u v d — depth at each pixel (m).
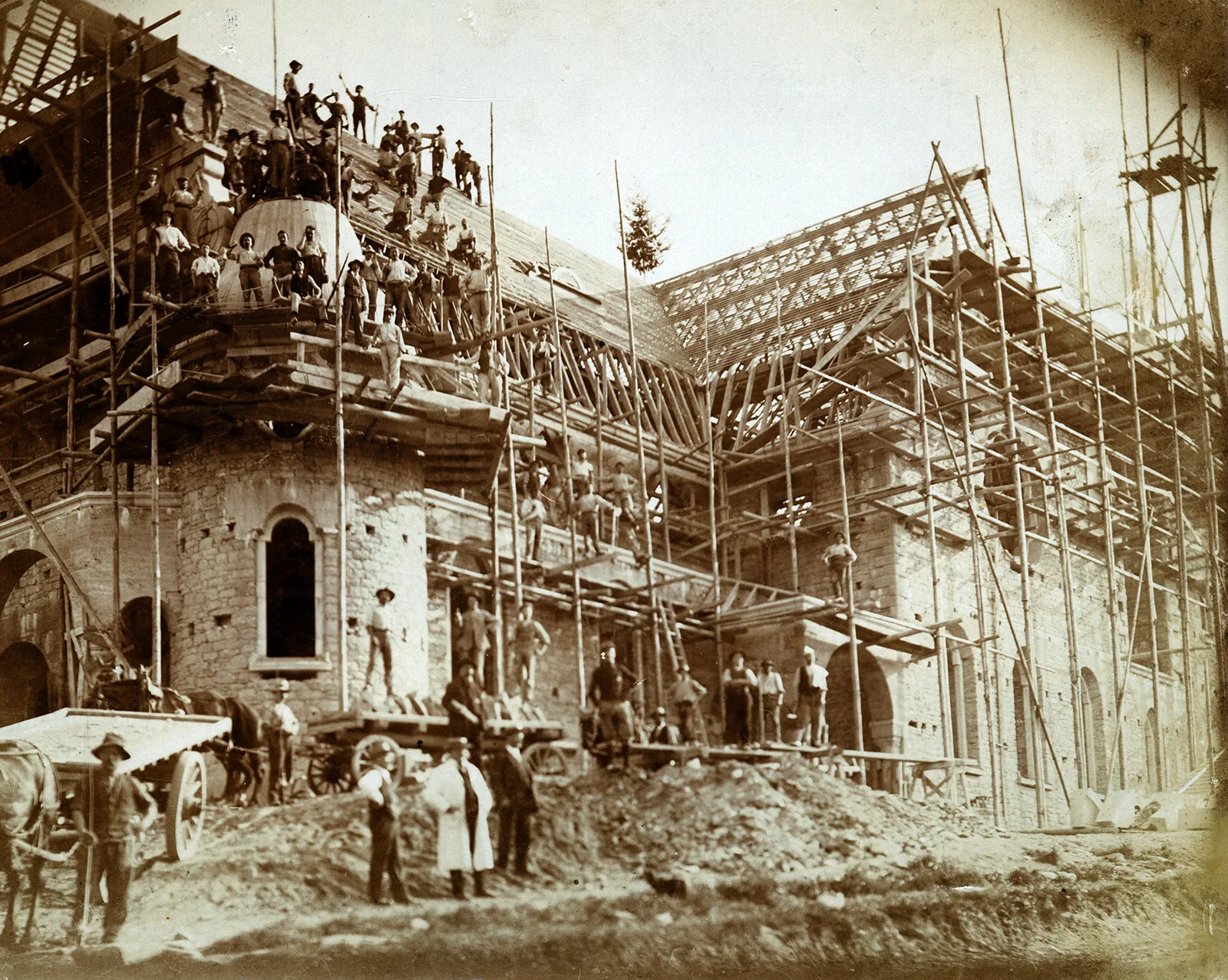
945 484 40.66
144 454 29.89
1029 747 40.66
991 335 40.75
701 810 24.86
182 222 31.16
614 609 33.00
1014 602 41.94
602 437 38.91
